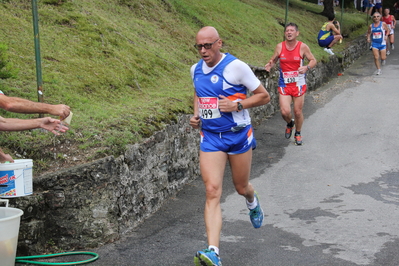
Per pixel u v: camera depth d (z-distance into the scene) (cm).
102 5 1012
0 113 543
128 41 906
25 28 774
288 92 827
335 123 998
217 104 392
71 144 505
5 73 527
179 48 1024
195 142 697
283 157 786
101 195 461
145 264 421
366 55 1988
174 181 624
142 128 565
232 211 562
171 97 723
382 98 1201
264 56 1223
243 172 413
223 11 1457
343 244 456
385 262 414
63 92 632
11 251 376
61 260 427
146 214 539
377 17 1520
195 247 458
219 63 391
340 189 630
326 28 1555
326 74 1465
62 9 896
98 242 459
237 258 431
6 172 410
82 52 781
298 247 452
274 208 566
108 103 653
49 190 441
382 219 520
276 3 2200
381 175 687
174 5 1245
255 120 990
